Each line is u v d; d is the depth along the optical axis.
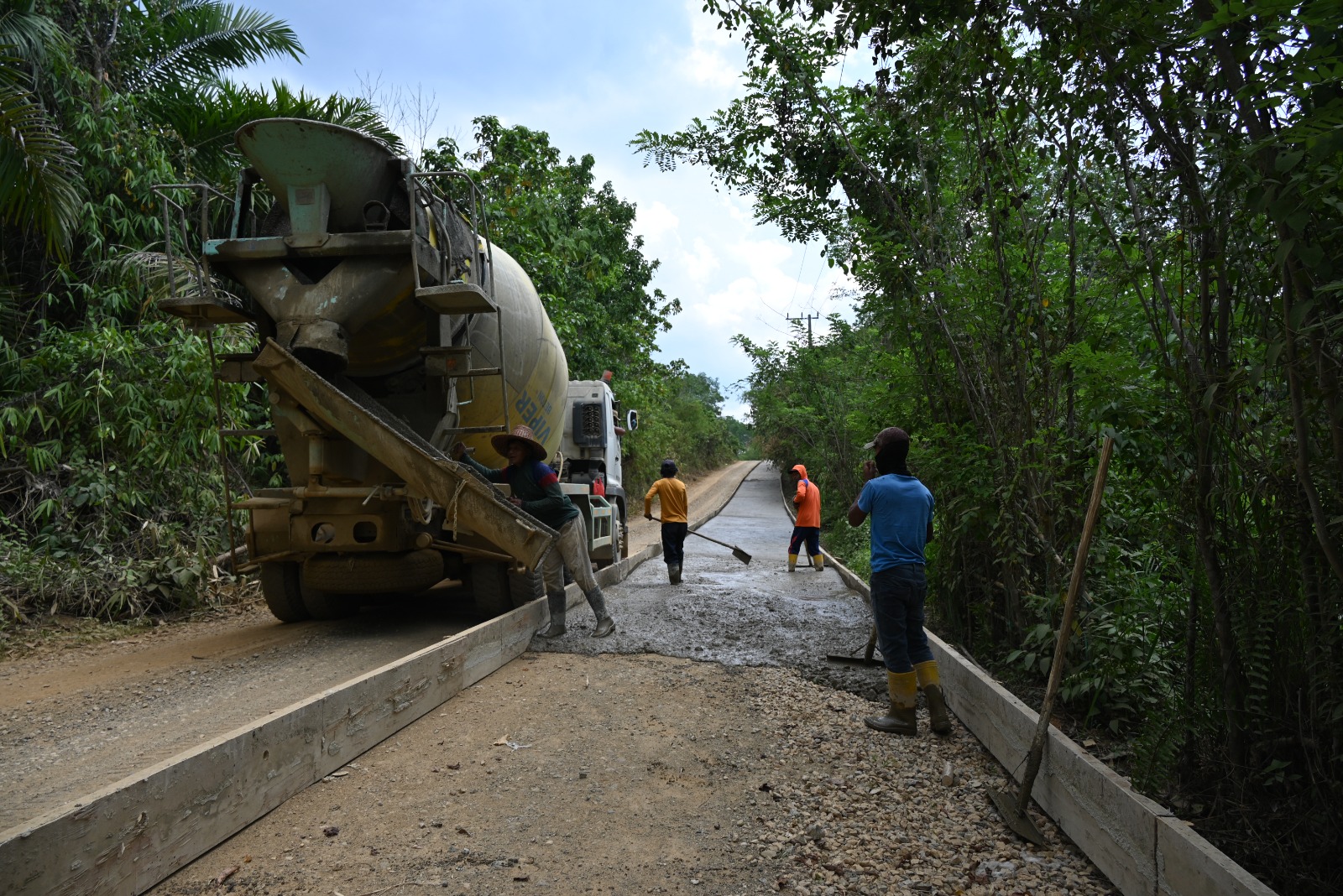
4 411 8.02
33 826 2.21
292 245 5.57
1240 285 2.59
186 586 7.86
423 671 4.52
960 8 3.47
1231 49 2.25
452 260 6.19
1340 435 2.19
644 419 27.17
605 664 5.66
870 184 5.74
